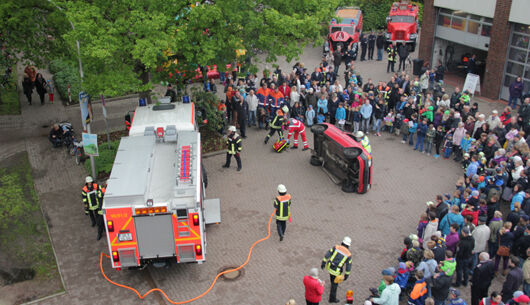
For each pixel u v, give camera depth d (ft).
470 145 58.85
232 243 47.42
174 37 52.95
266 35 59.00
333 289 38.93
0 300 40.78
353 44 102.83
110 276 43.62
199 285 42.11
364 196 55.57
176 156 45.65
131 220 38.47
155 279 42.96
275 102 72.13
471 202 45.70
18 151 65.98
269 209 52.95
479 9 83.15
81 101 52.75
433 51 96.68
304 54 107.76
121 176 40.60
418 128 64.64
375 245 46.96
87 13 50.72
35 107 80.59
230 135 59.36
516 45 78.95
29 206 53.78
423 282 35.35
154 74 59.88
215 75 91.30
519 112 66.44
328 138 58.54
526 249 40.60
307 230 49.37
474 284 37.88
